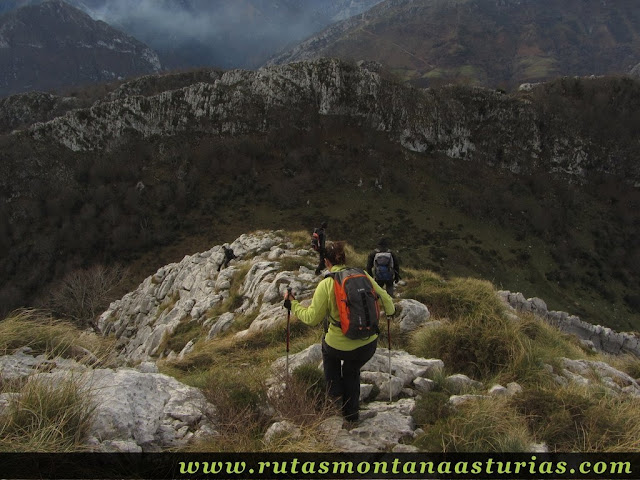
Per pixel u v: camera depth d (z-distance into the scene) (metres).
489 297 10.69
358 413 4.97
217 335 14.59
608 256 107.75
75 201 109.19
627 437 4.72
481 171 130.00
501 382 6.48
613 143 133.00
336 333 4.64
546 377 6.55
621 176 131.38
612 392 6.53
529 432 4.79
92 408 4.06
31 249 97.94
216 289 19.42
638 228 119.56
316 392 5.27
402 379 6.04
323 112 137.50
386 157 128.12
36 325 6.24
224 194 115.38
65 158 119.50
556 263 101.56
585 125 135.62
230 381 5.68
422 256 95.88
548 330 11.30
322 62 141.12
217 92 136.88
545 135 135.00
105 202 109.75
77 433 3.76
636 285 99.88
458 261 96.19
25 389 4.13
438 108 135.50
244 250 22.77
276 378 5.89
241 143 127.56
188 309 19.66
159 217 108.38
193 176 117.94
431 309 10.36
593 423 4.92
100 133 125.50
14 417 3.81
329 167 123.00
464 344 7.35
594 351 14.05
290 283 14.61
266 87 138.00
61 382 4.31
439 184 121.88
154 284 28.59
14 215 104.75
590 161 132.88
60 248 98.31
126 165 121.44
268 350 9.59
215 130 133.50
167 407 4.78
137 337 23.81
